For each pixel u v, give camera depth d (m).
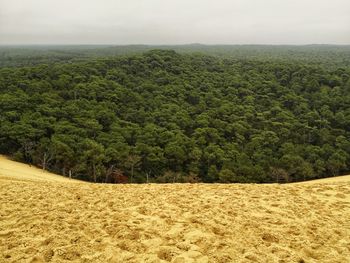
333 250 6.21
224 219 7.46
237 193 9.91
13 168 28.97
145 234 6.44
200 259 5.52
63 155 36.97
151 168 41.22
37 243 6.12
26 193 9.87
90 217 7.54
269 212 8.09
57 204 8.67
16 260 5.48
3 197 9.34
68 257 5.59
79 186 11.43
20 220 7.37
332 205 8.91
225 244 6.11
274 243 6.38
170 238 6.32
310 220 7.69
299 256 5.83
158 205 8.48
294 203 8.91
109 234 6.54
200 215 7.62
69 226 6.94
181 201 8.86
